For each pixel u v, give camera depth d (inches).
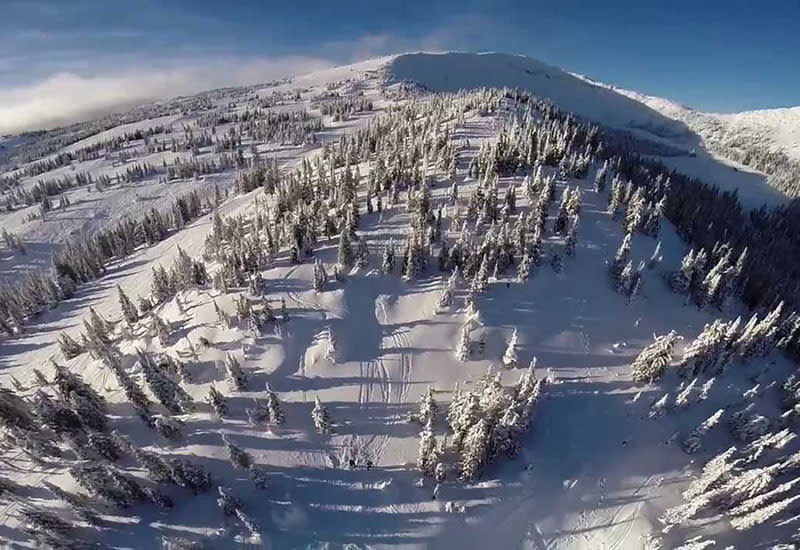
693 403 1734.7
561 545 1402.6
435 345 1924.2
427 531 1406.3
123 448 1450.5
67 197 6333.7
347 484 1512.1
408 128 4072.3
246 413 1689.2
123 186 6441.9
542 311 2046.0
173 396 1667.1
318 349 1895.9
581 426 1676.9
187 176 6520.7
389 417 1708.9
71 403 1616.6
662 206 2588.6
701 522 1379.2
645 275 2256.4
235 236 2691.9
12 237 5128.0
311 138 7175.2
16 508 1508.4
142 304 2428.6
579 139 4175.7
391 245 2220.7
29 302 3331.7
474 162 2903.5
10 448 1705.2
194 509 1437.0
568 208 2363.4
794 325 1977.1
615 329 2031.3
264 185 4402.1
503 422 1475.1
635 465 1562.5
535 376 1736.0
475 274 2117.4
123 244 4028.1
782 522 1362.0
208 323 2047.2
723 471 1355.8
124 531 1396.4
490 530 1419.8
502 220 2331.4
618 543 1380.4
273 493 1478.8
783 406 1780.3
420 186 2669.8
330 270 2225.6
